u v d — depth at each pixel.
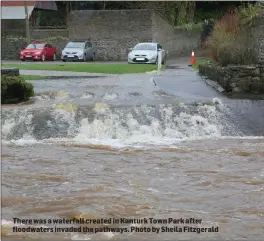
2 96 16.84
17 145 13.37
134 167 10.91
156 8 45.19
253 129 15.05
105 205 8.42
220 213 8.16
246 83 18.05
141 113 15.28
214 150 12.55
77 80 22.12
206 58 36.78
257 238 7.20
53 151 12.52
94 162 11.36
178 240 7.09
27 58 37.72
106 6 46.31
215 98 16.92
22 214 8.09
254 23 19.00
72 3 46.16
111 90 19.11
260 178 10.05
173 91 18.77
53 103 16.62
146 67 28.69
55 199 8.73
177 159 11.61
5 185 9.53
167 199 8.78
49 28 44.19
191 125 15.09
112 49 40.66
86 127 14.77
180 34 44.75
